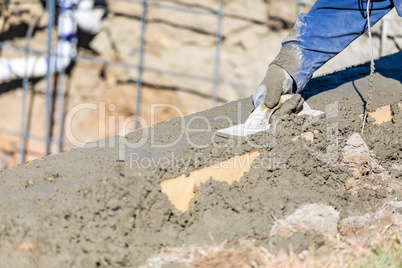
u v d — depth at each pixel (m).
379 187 7.86
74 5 17.88
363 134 8.69
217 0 17.47
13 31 18.77
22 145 17.16
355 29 8.41
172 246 5.97
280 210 6.48
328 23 8.35
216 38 17.58
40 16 17.97
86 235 5.56
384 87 10.30
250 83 17.53
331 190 7.50
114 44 18.11
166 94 18.02
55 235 5.49
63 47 18.00
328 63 16.17
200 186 6.70
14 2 18.33
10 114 18.86
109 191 5.97
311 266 5.82
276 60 8.30
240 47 17.56
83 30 18.12
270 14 17.28
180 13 17.59
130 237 5.86
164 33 17.75
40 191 6.16
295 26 8.49
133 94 18.22
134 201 5.94
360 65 11.96
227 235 6.21
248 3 17.36
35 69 18.58
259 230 6.27
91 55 18.48
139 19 17.81
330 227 6.44
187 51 17.73
